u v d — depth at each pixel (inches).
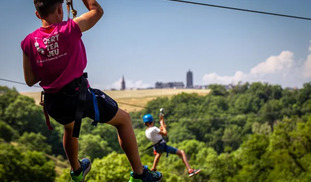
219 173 2805.1
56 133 5388.8
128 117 146.0
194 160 3927.2
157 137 368.2
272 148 2340.1
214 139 5959.6
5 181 2271.2
